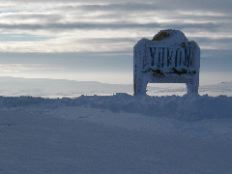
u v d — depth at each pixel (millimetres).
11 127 12680
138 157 9453
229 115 14930
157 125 13383
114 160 9109
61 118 14555
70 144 10539
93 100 16906
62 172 7996
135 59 19188
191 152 10219
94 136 11664
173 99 15414
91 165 8617
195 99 15023
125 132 12398
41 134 11734
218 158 9734
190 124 13688
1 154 9227
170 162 9164
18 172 7832
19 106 17328
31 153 9438
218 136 12258
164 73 19609
